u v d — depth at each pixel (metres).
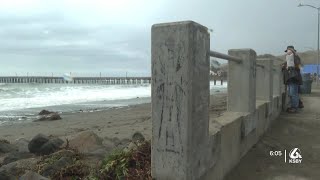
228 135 4.87
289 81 11.18
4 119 18.78
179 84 3.40
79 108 25.69
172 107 3.44
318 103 13.92
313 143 7.04
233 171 5.12
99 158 5.88
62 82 116.12
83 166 5.07
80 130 12.71
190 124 3.40
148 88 80.00
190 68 3.37
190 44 3.35
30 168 5.48
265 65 8.59
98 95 47.09
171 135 3.46
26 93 48.94
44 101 34.09
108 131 11.02
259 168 5.39
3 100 35.03
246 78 6.06
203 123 3.75
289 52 11.10
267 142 7.00
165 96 3.47
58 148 6.94
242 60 6.05
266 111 7.97
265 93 8.55
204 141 3.80
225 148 4.74
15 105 29.12
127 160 4.03
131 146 4.75
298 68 11.17
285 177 5.04
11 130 13.66
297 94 11.23
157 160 3.53
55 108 25.83
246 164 5.53
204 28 3.70
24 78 116.00
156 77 3.50
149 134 9.32
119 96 45.25
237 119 5.38
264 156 6.02
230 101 6.21
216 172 4.35
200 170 3.70
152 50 3.51
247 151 6.14
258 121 7.02
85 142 7.02
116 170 3.96
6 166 5.80
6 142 8.59
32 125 15.27
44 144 7.01
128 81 118.50
